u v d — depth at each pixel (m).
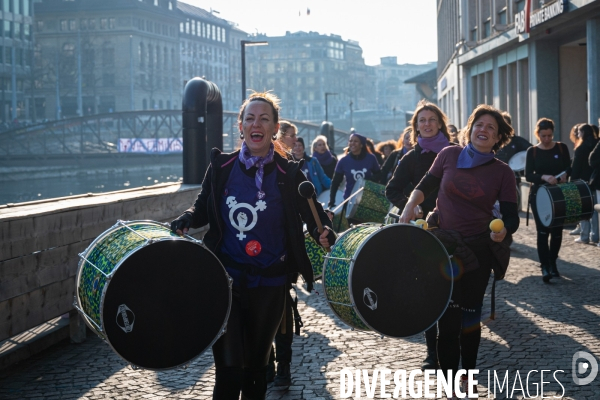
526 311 7.81
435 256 4.43
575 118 21.00
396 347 6.56
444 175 5.16
